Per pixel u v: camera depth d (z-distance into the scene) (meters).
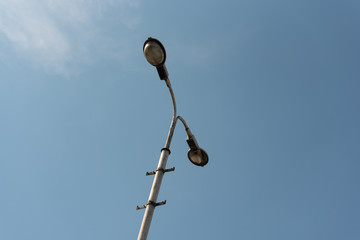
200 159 9.30
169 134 8.15
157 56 7.95
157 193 6.85
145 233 6.16
